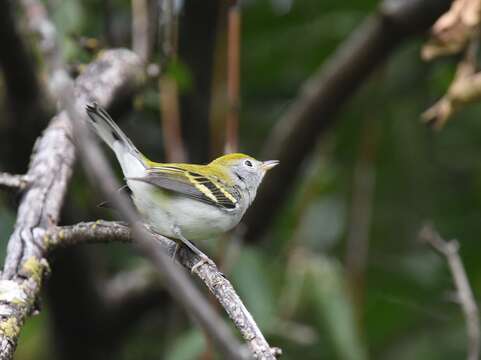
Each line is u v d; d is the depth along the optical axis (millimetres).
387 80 13203
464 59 8992
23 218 6453
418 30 11070
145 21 10750
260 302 10070
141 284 11234
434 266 12516
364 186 11914
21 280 5855
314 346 11148
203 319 2996
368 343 12172
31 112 9359
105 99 8859
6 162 10102
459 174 13391
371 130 12250
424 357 11906
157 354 12578
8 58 8703
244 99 13930
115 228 6160
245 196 9547
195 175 8438
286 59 13539
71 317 10984
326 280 10328
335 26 13305
